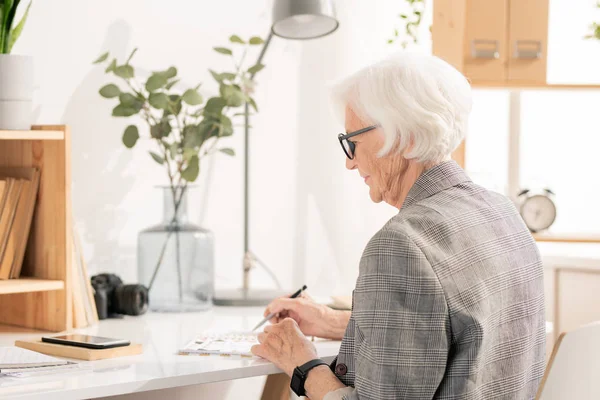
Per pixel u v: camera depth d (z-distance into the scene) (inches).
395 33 123.5
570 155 129.1
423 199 59.7
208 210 112.3
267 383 85.0
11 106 79.8
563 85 116.3
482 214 59.0
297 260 120.0
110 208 103.6
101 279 93.7
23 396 56.9
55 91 98.8
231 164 113.7
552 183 129.3
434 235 56.1
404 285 54.1
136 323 88.1
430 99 59.4
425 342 53.9
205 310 96.2
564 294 103.9
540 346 61.4
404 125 59.3
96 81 101.7
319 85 119.9
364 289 55.6
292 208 119.2
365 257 56.2
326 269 122.0
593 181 128.8
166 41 107.0
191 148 97.4
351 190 122.7
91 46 101.2
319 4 98.0
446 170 60.7
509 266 58.2
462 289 54.8
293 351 66.1
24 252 85.6
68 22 99.3
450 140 60.5
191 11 108.7
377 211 124.6
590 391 55.1
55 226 83.4
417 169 61.2
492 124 128.3
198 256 95.3
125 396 90.0
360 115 62.3
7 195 82.8
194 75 109.3
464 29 115.6
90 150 101.8
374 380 54.2
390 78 60.2
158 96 94.8
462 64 115.4
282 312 80.0
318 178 120.6
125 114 95.5
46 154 84.0
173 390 95.7
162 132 96.7
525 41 116.2
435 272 54.3
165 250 94.4
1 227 82.6
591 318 101.9
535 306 60.2
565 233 120.7
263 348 67.8
